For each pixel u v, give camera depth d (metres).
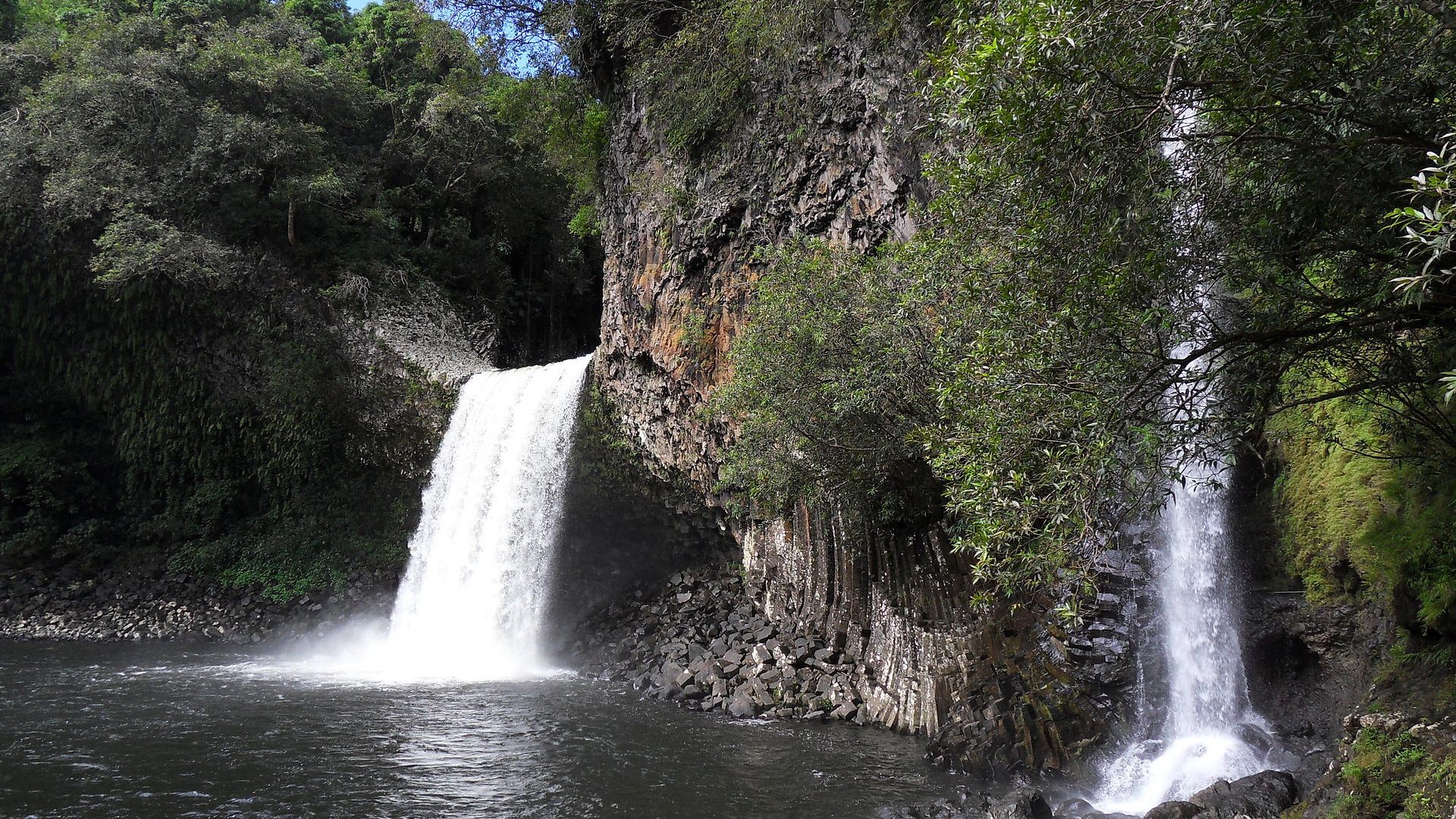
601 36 23.45
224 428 27.36
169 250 25.16
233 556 26.14
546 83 26.00
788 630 16.80
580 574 22.80
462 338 31.28
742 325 17.45
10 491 26.05
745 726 13.12
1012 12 5.41
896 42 14.48
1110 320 5.69
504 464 22.48
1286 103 5.25
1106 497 5.79
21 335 27.52
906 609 13.55
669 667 16.25
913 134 10.39
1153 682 10.64
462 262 35.09
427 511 24.84
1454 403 7.57
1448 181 3.46
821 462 12.32
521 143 29.94
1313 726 9.52
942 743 10.98
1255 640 10.29
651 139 21.56
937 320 9.52
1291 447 10.62
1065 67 5.11
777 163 17.42
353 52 36.00
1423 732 6.82
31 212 26.28
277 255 28.20
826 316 11.23
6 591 24.23
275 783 10.09
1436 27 5.11
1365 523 9.34
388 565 25.38
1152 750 10.15
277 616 24.19
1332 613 9.79
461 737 12.32
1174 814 7.75
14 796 9.49
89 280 26.69
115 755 11.23
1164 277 5.87
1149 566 10.98
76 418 28.52
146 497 27.86
